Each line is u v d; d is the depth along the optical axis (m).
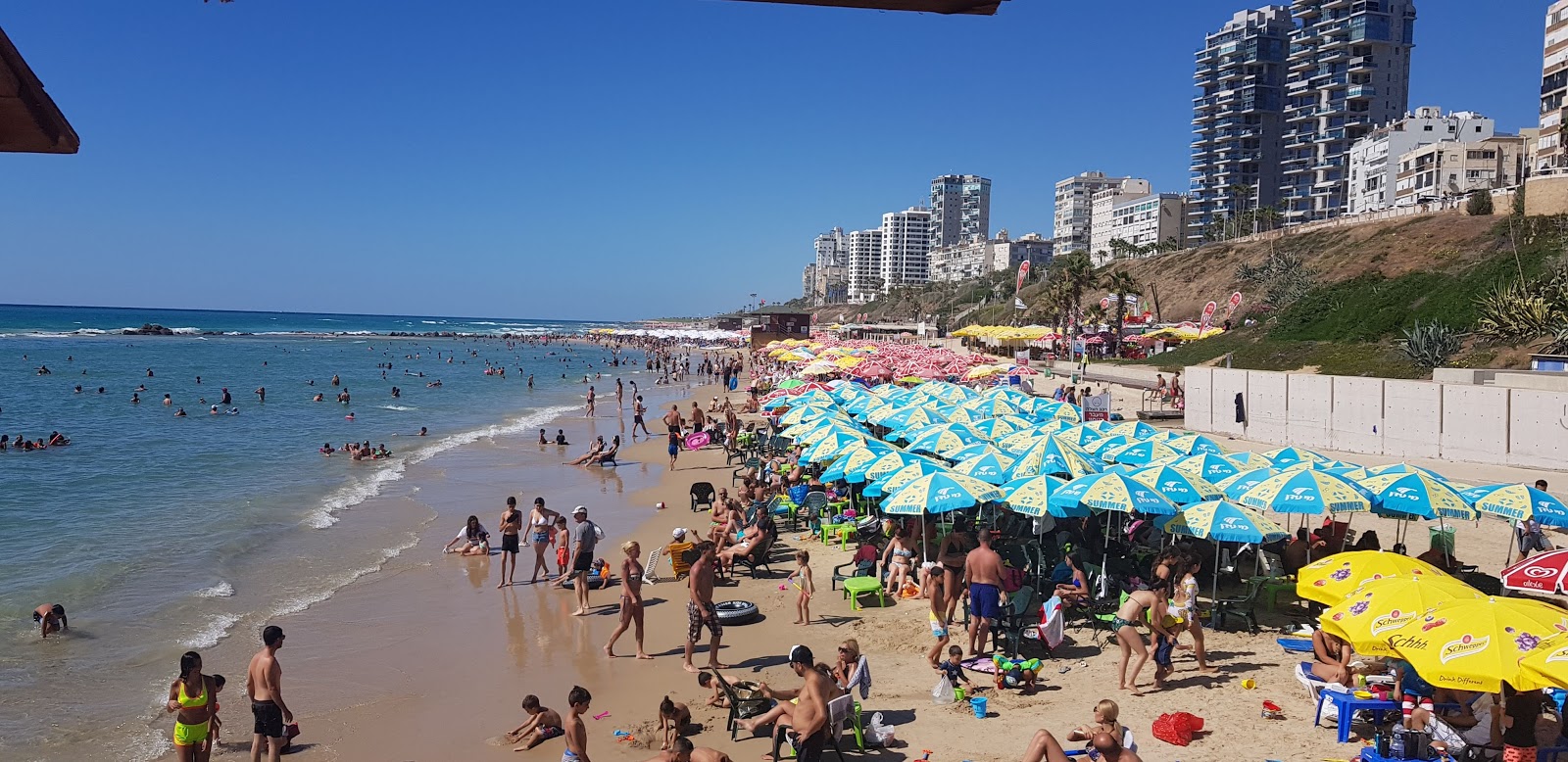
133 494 22.78
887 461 16.22
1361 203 114.06
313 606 14.25
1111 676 10.63
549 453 31.52
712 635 11.74
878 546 16.84
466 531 17.59
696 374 80.88
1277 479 13.04
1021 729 9.41
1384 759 7.97
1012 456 16.17
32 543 17.64
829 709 8.69
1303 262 78.75
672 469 28.34
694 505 22.23
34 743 9.55
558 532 16.42
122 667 11.62
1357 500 12.48
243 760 9.38
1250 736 8.90
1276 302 71.25
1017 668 10.47
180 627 13.13
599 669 11.81
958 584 12.53
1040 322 102.19
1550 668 6.86
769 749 9.45
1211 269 92.56
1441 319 38.19
